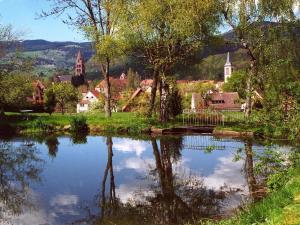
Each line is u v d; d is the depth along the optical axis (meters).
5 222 13.71
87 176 20.52
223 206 14.74
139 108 48.47
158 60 38.47
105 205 15.47
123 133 37.03
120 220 13.69
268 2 34.84
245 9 35.16
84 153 27.11
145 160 24.53
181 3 36.34
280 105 14.21
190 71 42.75
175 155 25.89
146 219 13.70
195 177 19.70
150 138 33.62
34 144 31.11
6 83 49.62
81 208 15.19
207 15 36.94
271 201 11.49
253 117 14.70
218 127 35.47
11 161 24.55
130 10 38.34
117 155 26.31
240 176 19.36
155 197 16.41
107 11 39.75
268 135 19.12
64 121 40.31
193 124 38.75
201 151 27.06
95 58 42.06
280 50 33.88
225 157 24.58
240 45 36.81
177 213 14.25
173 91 41.69
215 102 80.25
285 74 15.05
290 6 34.72
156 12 36.44
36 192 17.59
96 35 39.62
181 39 38.09
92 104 69.62
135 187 18.22
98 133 37.12
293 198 11.38
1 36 49.09
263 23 35.47
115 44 38.25
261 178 18.58
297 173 14.05
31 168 22.52
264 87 15.25
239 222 10.91
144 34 37.91
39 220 13.91
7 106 60.81
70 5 40.28
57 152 27.58
